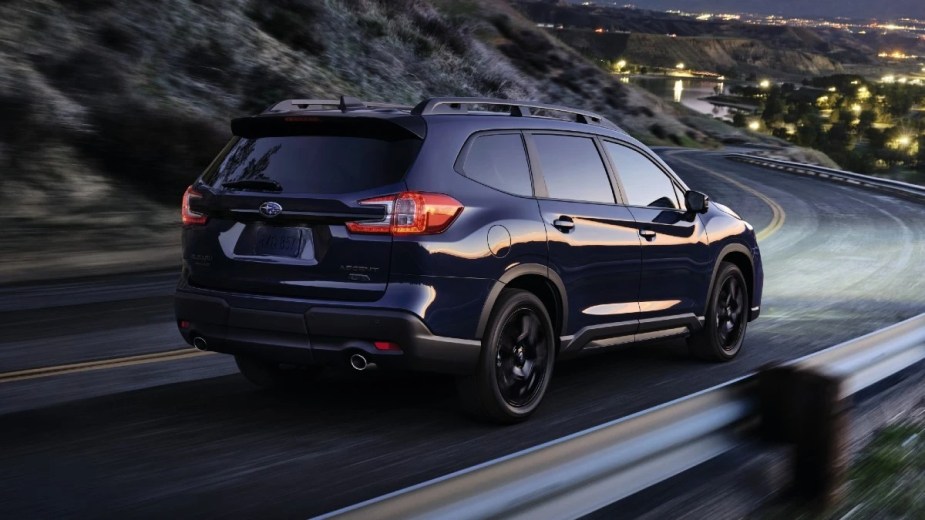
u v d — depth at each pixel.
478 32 62.34
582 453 3.21
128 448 4.82
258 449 4.86
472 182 5.11
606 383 6.58
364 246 4.80
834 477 4.22
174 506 4.00
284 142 5.23
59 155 15.05
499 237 5.09
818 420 4.21
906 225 21.72
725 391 4.04
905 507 4.34
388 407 5.77
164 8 23.95
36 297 9.81
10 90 15.21
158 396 5.96
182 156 16.12
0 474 4.36
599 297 5.86
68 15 20.28
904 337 5.54
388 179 4.86
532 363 5.41
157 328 8.34
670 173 6.77
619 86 72.00
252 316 5.00
